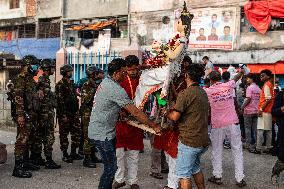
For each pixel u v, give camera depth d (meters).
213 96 6.08
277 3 18.19
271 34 18.45
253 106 9.30
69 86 7.36
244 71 6.42
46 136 6.88
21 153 6.29
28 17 26.84
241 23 19.23
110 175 4.74
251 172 7.13
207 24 19.78
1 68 27.64
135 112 4.65
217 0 19.59
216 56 19.56
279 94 6.17
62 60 12.94
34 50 26.17
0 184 5.84
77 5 24.81
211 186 6.12
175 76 5.52
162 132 5.12
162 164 6.84
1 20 28.06
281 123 6.16
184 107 4.54
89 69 7.04
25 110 6.30
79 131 7.62
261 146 9.02
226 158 8.30
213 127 6.18
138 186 5.66
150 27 22.05
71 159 7.44
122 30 23.38
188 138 4.56
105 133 4.68
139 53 10.39
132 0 22.72
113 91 4.62
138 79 5.74
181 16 5.46
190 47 20.12
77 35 24.73
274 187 6.15
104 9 23.80
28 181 6.04
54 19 25.88
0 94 12.11
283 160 6.17
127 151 5.63
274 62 18.28
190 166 4.60
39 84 6.77
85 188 5.73
